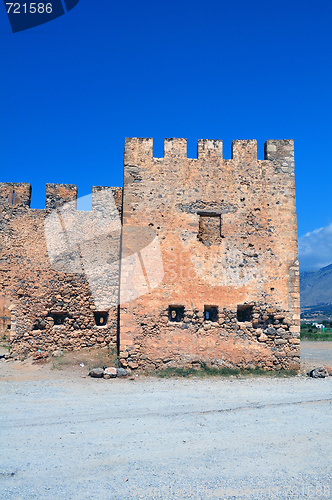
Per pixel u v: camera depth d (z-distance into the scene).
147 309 15.98
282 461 7.82
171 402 11.49
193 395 12.33
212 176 16.92
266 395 12.41
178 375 15.19
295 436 8.99
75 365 16.11
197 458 7.88
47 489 6.74
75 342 17.81
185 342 15.95
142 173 16.69
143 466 7.54
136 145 16.84
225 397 12.12
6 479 7.04
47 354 17.31
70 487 6.80
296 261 16.81
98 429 9.27
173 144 16.97
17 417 10.05
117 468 7.45
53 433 9.01
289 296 16.58
